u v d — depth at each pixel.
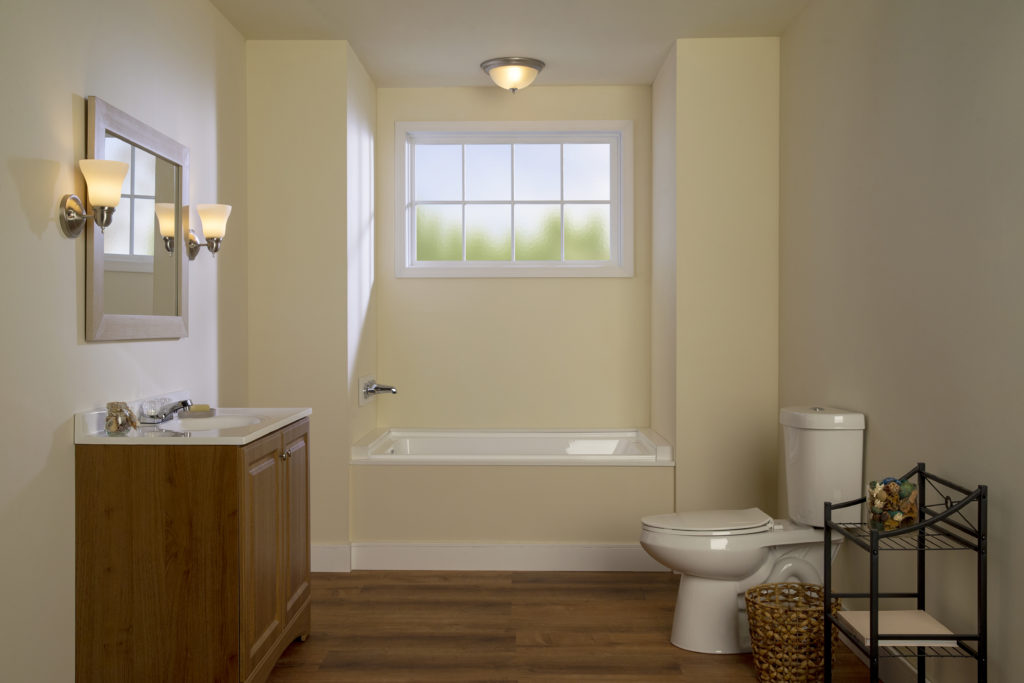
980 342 2.13
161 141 2.82
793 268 3.65
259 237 3.87
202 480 2.30
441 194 4.63
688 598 2.96
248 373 3.86
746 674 2.72
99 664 2.32
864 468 2.88
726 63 3.86
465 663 2.79
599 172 4.62
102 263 2.42
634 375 4.54
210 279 3.38
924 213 2.43
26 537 2.10
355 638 3.01
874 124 2.78
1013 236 1.98
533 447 4.46
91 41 2.42
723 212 3.88
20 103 2.07
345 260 3.85
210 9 3.39
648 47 3.95
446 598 3.47
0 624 2.00
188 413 2.88
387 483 3.91
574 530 3.90
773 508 3.88
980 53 2.12
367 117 4.28
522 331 4.54
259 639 2.46
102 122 2.41
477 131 4.53
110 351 2.52
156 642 2.31
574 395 4.54
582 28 3.70
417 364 4.55
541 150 4.61
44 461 2.17
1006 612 2.02
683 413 3.88
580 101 4.50
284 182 3.86
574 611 3.32
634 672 2.73
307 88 3.85
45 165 2.18
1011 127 1.98
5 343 2.01
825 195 3.25
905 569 2.56
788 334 3.72
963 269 2.21
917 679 2.41
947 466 2.30
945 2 2.29
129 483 2.31
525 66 4.05
